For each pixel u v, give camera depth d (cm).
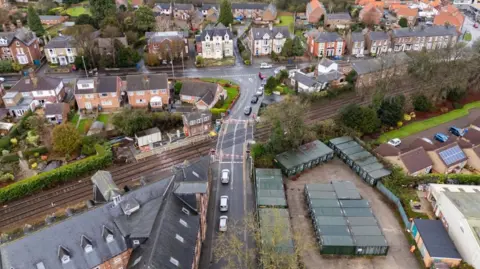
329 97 10562
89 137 8394
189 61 13012
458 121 9875
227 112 9806
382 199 7088
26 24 15688
